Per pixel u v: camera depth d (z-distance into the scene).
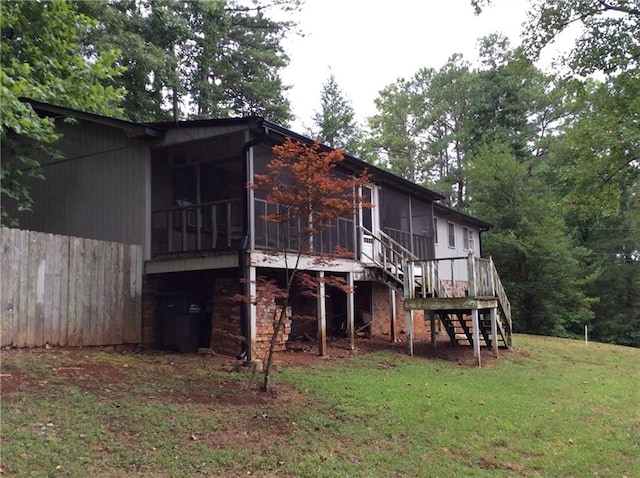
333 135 33.88
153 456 4.25
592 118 13.67
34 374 6.07
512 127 31.52
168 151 10.04
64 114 10.05
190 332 9.45
